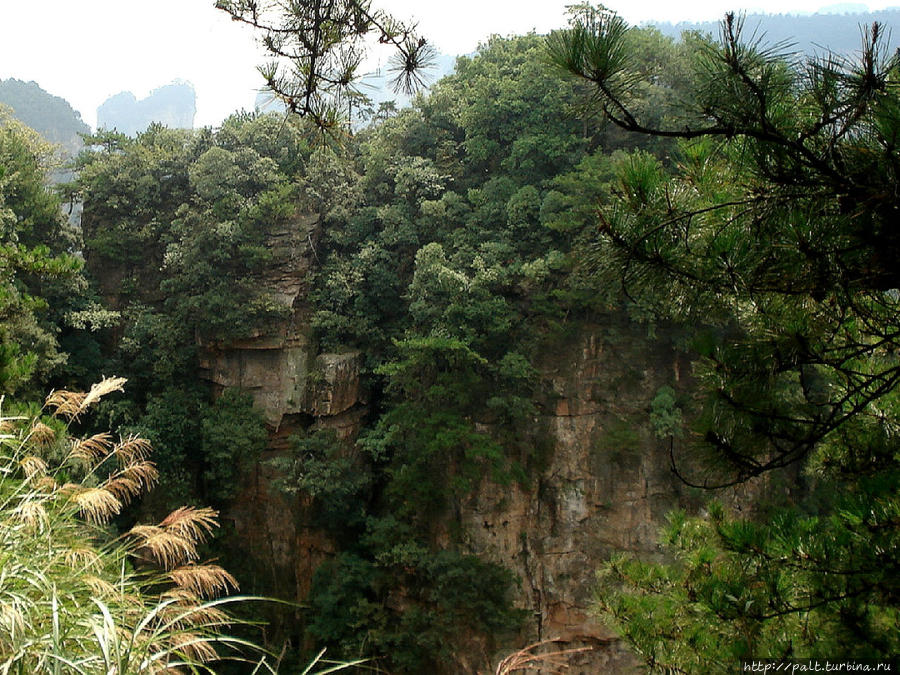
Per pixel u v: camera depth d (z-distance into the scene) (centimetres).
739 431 510
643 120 2469
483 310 2620
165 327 3039
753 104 384
